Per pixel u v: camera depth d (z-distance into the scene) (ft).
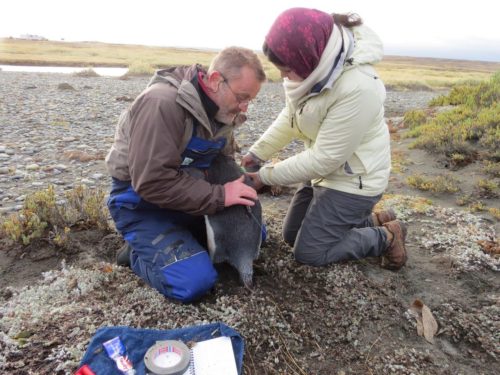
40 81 59.00
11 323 8.75
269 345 8.79
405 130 30.09
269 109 43.32
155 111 8.43
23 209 12.65
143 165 8.55
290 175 10.43
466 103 29.99
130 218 9.80
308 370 8.39
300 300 10.10
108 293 9.99
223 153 10.43
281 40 8.87
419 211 15.69
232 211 9.64
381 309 10.12
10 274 10.67
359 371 8.52
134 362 7.70
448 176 19.08
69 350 7.95
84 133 27.12
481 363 9.02
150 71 83.56
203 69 8.86
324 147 9.87
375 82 9.55
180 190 8.85
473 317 10.13
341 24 9.66
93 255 11.60
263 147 12.26
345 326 9.55
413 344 9.36
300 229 11.12
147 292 9.84
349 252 11.07
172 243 9.53
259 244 10.28
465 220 14.93
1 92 44.55
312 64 8.98
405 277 11.62
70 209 12.64
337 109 9.52
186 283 9.24
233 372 7.73
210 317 9.13
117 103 41.34
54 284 10.07
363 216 11.03
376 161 10.43
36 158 20.80
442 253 12.94
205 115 8.70
